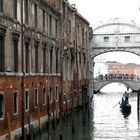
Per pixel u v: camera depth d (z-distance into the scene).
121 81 65.75
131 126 30.14
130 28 55.66
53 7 30.14
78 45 42.75
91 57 55.78
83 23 46.50
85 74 48.25
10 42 20.44
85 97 47.72
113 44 56.06
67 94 35.47
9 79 20.22
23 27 22.44
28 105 23.27
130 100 55.16
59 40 32.50
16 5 21.41
